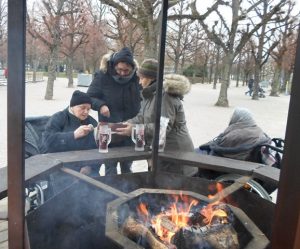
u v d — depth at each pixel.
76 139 2.40
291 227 0.94
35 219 1.51
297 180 0.91
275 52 19.78
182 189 2.14
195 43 22.50
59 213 1.71
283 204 0.95
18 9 1.12
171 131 2.67
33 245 1.50
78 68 31.62
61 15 12.62
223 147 2.83
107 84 2.96
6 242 2.49
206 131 7.92
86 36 18.27
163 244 1.39
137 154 2.18
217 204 1.70
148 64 2.62
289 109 0.90
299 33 0.86
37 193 2.22
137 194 1.73
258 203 1.83
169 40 19.75
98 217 1.83
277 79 24.44
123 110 3.00
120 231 1.42
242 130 2.82
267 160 2.73
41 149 2.45
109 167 2.81
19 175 1.27
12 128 1.23
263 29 16.66
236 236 1.47
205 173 2.47
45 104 10.82
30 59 26.03
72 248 1.81
